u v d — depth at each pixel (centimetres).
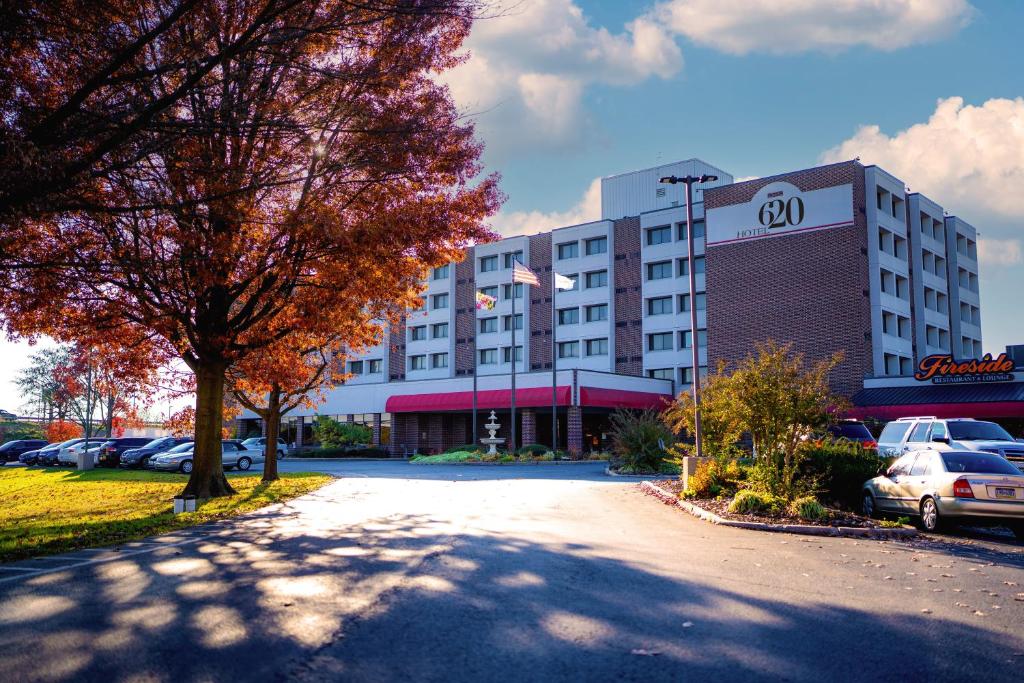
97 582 884
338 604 754
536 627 670
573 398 5059
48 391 7431
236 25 1321
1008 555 1130
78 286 1581
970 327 6706
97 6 1101
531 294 7019
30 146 1000
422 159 1564
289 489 2389
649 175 6944
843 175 5122
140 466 4372
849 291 5016
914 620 698
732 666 564
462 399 5553
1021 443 1889
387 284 1830
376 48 1516
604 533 1301
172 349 2261
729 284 5519
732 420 1769
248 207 1470
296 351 2458
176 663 571
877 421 4259
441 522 1459
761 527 1388
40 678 540
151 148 1188
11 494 2527
